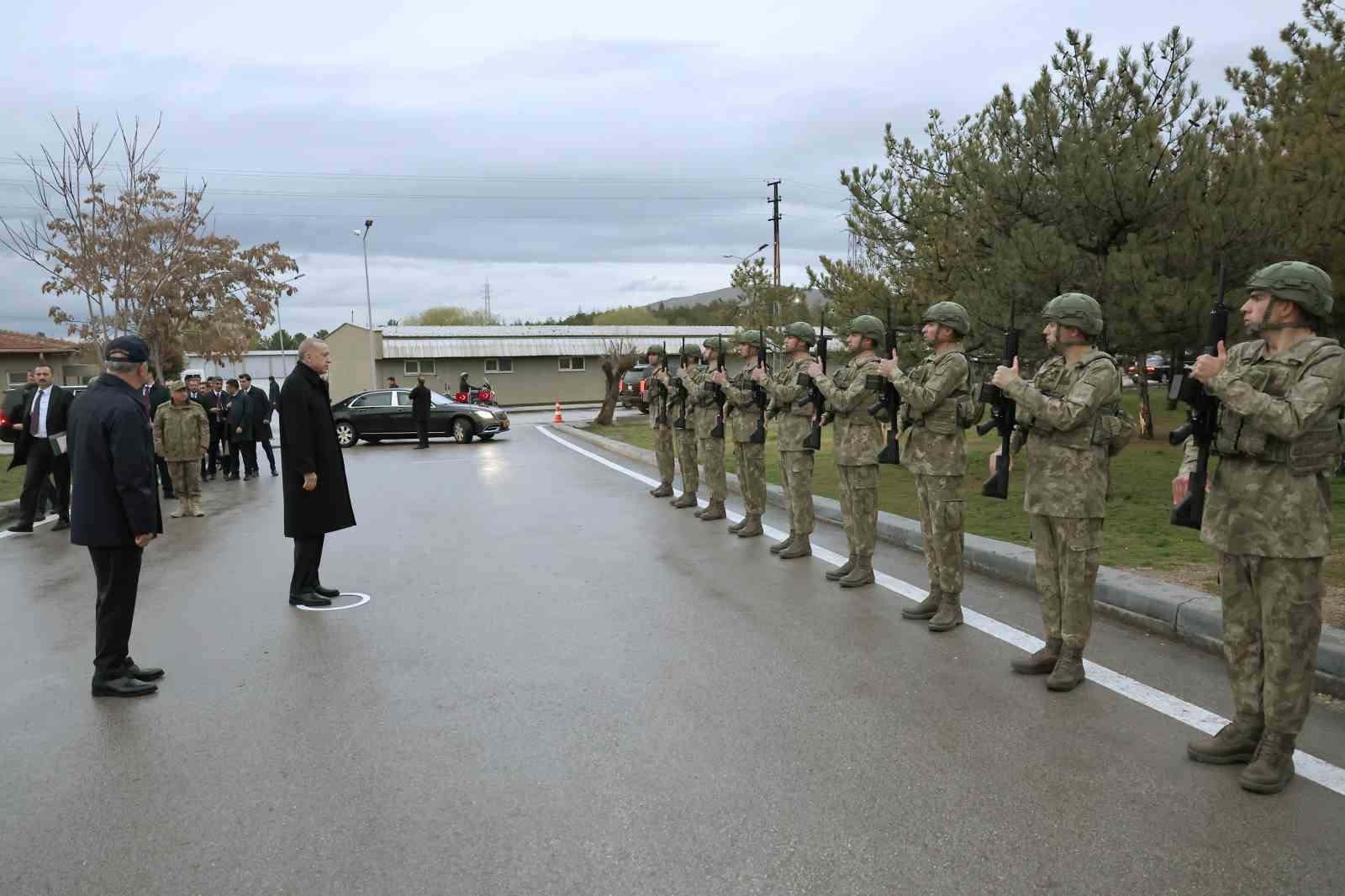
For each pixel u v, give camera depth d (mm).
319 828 3469
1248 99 12703
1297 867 3059
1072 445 4668
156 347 24781
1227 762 3805
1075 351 4793
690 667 5152
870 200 14305
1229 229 9328
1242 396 3467
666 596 6750
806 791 3656
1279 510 3531
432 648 5629
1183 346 10094
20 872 3213
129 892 3080
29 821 3576
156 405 13289
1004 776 3748
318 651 5641
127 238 21281
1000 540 7551
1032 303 10562
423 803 3643
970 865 3107
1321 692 4539
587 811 3539
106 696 4938
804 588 6910
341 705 4715
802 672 5031
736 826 3395
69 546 9680
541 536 9297
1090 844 3221
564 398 48719
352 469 16875
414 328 48094
